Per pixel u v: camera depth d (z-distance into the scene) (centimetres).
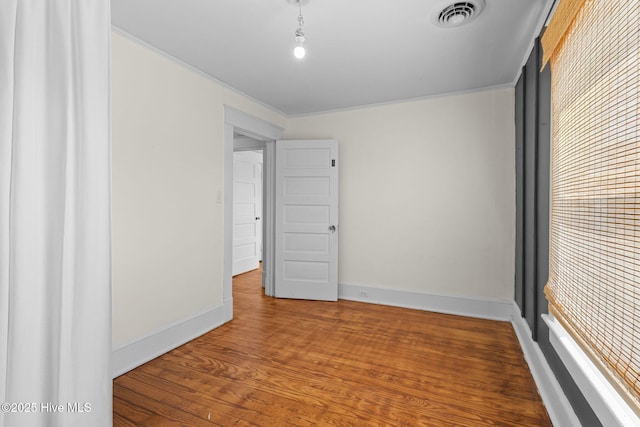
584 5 127
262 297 407
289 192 402
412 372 218
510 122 317
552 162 177
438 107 347
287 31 220
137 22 210
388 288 373
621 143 104
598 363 117
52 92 104
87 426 109
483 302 329
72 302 106
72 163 107
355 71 285
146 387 200
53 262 104
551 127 179
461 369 221
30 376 98
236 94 333
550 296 173
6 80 93
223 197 316
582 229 134
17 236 96
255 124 364
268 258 416
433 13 198
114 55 217
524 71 261
